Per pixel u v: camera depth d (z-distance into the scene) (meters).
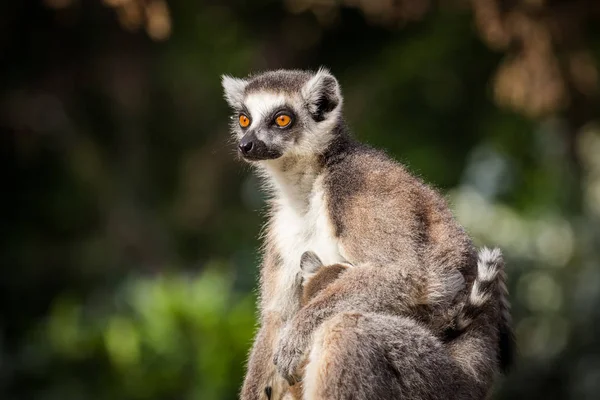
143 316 26.44
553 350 32.47
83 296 34.50
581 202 35.81
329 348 12.80
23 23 35.03
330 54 37.62
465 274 13.82
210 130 38.28
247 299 26.98
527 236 36.72
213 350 25.28
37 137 36.62
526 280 34.34
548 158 35.75
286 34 36.78
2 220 36.81
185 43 35.88
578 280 33.53
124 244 36.34
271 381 14.61
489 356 13.73
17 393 26.88
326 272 13.70
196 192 38.12
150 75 36.81
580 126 33.84
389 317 13.05
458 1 31.56
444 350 13.20
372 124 34.53
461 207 36.41
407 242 13.54
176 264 36.19
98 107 37.53
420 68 34.19
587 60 28.14
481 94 34.81
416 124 35.06
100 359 26.34
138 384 25.48
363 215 13.73
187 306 25.98
